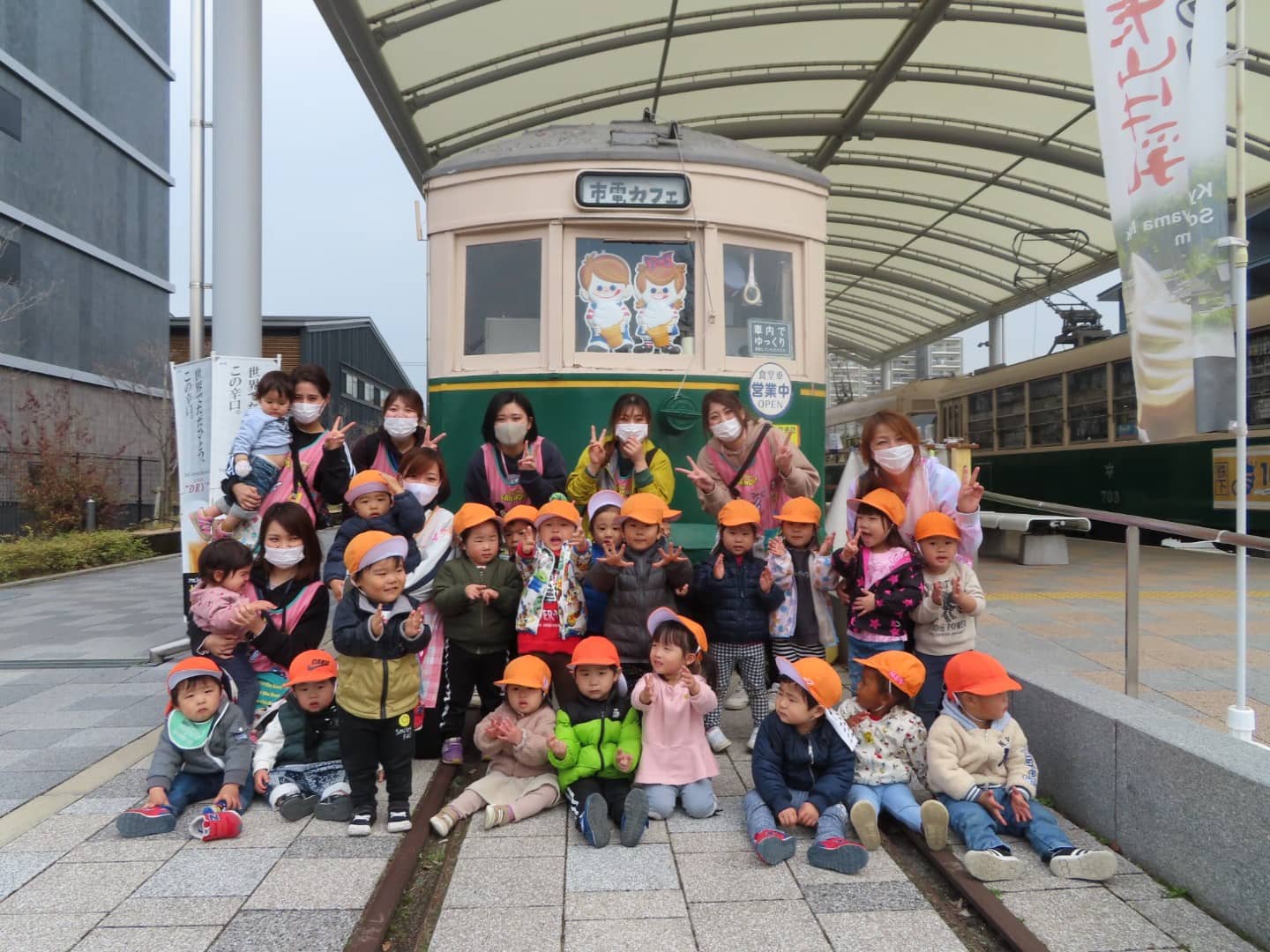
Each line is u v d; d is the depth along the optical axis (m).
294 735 3.96
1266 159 11.11
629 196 5.40
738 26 9.32
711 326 5.46
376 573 3.51
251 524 4.81
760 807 3.48
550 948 2.69
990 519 10.90
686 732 3.77
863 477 4.39
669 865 3.28
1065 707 3.63
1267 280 17.97
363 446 4.97
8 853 3.35
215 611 3.99
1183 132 3.85
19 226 19.80
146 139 25.89
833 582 4.32
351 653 3.55
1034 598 7.58
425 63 9.25
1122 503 13.38
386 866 3.26
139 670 6.35
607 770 3.78
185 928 2.79
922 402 19.94
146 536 15.76
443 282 5.69
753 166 5.56
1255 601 7.36
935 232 15.77
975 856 3.07
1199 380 3.82
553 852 3.39
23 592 11.01
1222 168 3.77
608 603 4.35
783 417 5.54
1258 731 3.96
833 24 9.44
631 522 4.20
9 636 7.76
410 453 4.53
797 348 5.80
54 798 3.90
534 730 3.79
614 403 5.38
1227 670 5.01
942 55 10.15
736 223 5.52
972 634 4.15
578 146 5.45
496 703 4.50
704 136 5.77
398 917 2.97
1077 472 14.42
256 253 6.88
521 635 4.26
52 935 2.75
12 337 19.78
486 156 5.58
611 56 10.02
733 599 4.40
